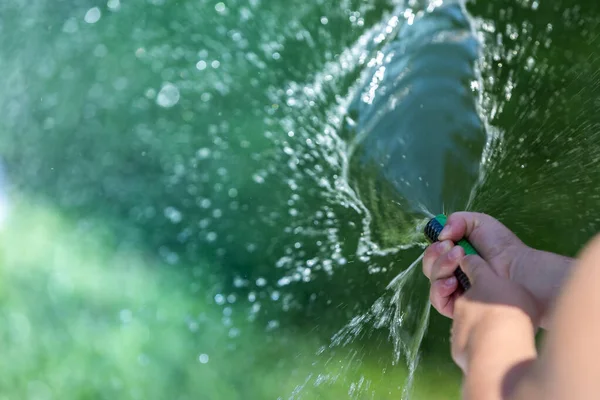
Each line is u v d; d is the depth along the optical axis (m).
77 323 2.03
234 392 1.88
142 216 2.18
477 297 1.21
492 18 2.24
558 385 0.66
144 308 2.04
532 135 2.00
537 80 2.10
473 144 1.95
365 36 2.27
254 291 2.03
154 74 2.41
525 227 1.87
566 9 2.25
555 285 1.27
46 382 1.94
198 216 2.15
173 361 1.95
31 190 2.26
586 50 2.16
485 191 1.91
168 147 2.28
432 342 1.88
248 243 2.10
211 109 2.31
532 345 1.10
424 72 2.11
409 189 1.91
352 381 1.86
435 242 1.44
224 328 1.99
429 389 1.82
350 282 1.99
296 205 2.11
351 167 2.04
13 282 2.10
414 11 2.27
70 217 2.21
